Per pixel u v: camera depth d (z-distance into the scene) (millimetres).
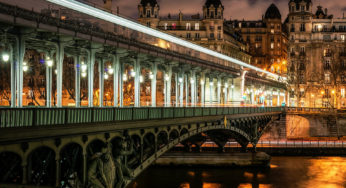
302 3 138375
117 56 36281
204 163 61312
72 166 24328
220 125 48188
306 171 61188
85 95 69812
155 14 124125
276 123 92688
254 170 60844
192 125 40281
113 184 26906
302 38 138250
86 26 32312
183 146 67688
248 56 155750
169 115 35312
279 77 117625
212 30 123438
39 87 61500
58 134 21672
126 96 76250
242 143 64000
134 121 29344
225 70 64812
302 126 107625
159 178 54562
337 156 76812
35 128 20047
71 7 29547
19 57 25703
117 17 35406
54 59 63938
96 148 27531
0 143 18328
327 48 137500
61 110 22016
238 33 153125
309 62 138125
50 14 28281
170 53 44938
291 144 80750
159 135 36000
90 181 24906
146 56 41344
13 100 27016
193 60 51656
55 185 21578
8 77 62500
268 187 51125
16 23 24250
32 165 23266
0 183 19031
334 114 106938
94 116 24906
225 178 55344
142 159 31156
